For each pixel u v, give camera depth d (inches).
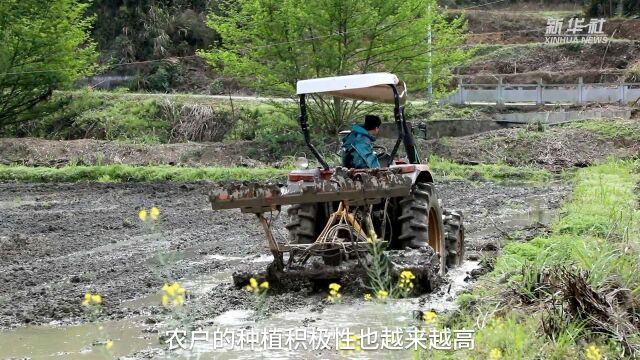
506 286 306.8
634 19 2020.2
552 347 235.1
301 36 1122.0
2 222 624.4
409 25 1110.4
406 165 357.1
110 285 375.2
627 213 475.8
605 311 255.6
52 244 513.0
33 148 1140.5
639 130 1157.7
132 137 1288.1
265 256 457.7
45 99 1318.9
